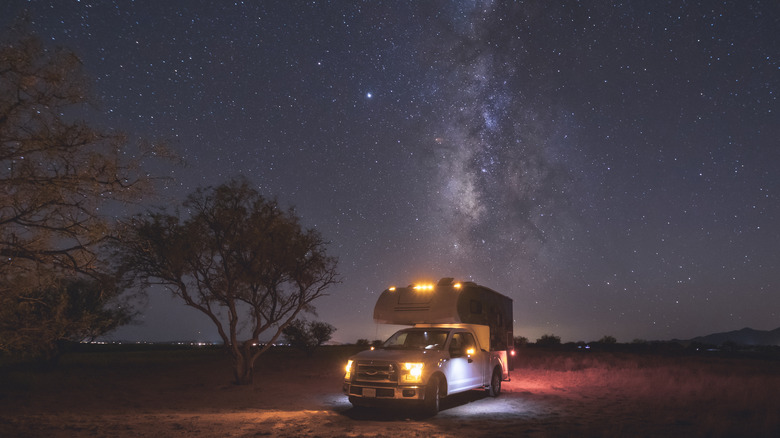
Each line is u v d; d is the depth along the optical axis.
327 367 24.17
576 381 17.83
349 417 10.38
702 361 30.81
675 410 11.30
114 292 8.31
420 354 11.01
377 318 13.58
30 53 6.87
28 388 14.38
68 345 19.97
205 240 14.82
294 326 32.47
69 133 7.21
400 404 10.45
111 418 10.01
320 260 16.28
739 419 10.10
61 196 7.14
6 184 6.75
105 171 7.48
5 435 7.86
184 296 14.59
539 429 8.95
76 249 7.58
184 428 8.92
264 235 15.30
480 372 12.92
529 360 28.95
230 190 15.35
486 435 8.41
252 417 10.31
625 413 10.85
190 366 24.52
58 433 8.16
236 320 15.66
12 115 6.88
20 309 7.75
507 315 15.85
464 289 13.28
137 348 53.78
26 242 7.18
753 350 47.16
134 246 8.62
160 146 8.00
